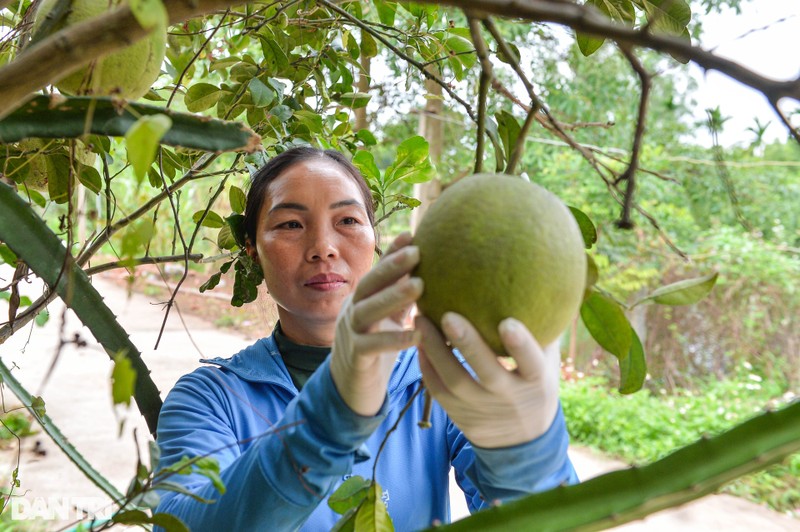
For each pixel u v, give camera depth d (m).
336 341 0.86
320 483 0.94
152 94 1.61
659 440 4.87
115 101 0.79
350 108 2.17
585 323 0.87
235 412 1.39
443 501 1.46
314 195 1.39
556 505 0.65
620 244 6.70
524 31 4.18
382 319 0.77
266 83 1.82
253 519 0.95
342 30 2.08
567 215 0.75
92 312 1.05
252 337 7.56
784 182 6.50
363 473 1.37
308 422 0.91
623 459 4.77
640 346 0.86
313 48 2.06
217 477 0.80
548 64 5.54
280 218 1.39
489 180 0.74
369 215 1.61
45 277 0.97
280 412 1.43
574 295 0.73
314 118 1.89
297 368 1.50
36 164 1.40
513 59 0.74
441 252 0.72
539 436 0.82
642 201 6.56
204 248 7.88
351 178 1.50
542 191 0.75
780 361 6.32
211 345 7.07
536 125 6.72
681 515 3.90
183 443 1.21
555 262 0.70
